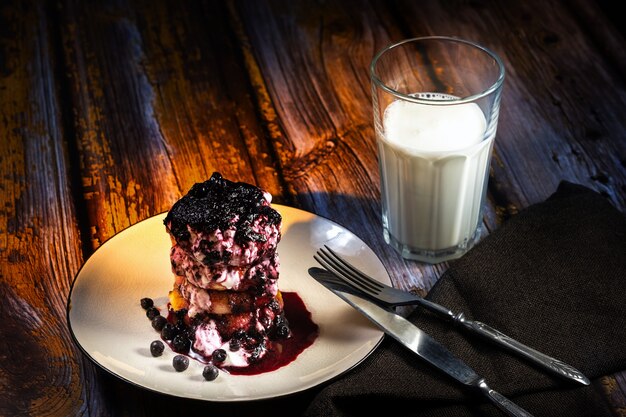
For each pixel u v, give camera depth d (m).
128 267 0.68
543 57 0.94
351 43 0.97
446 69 0.74
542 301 0.67
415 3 1.02
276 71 0.93
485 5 1.01
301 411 0.60
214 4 1.02
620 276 0.68
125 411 0.61
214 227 0.62
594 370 0.63
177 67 0.94
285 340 0.64
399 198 0.72
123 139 0.86
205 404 0.61
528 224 0.72
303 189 0.80
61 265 0.73
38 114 0.88
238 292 0.64
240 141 0.85
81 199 0.79
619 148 0.84
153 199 0.79
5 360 0.64
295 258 0.70
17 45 0.97
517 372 0.62
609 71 0.92
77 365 0.64
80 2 1.02
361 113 0.88
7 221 0.77
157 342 0.62
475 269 0.69
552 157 0.83
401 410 0.60
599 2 1.09
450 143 0.69
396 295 0.66
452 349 0.63
